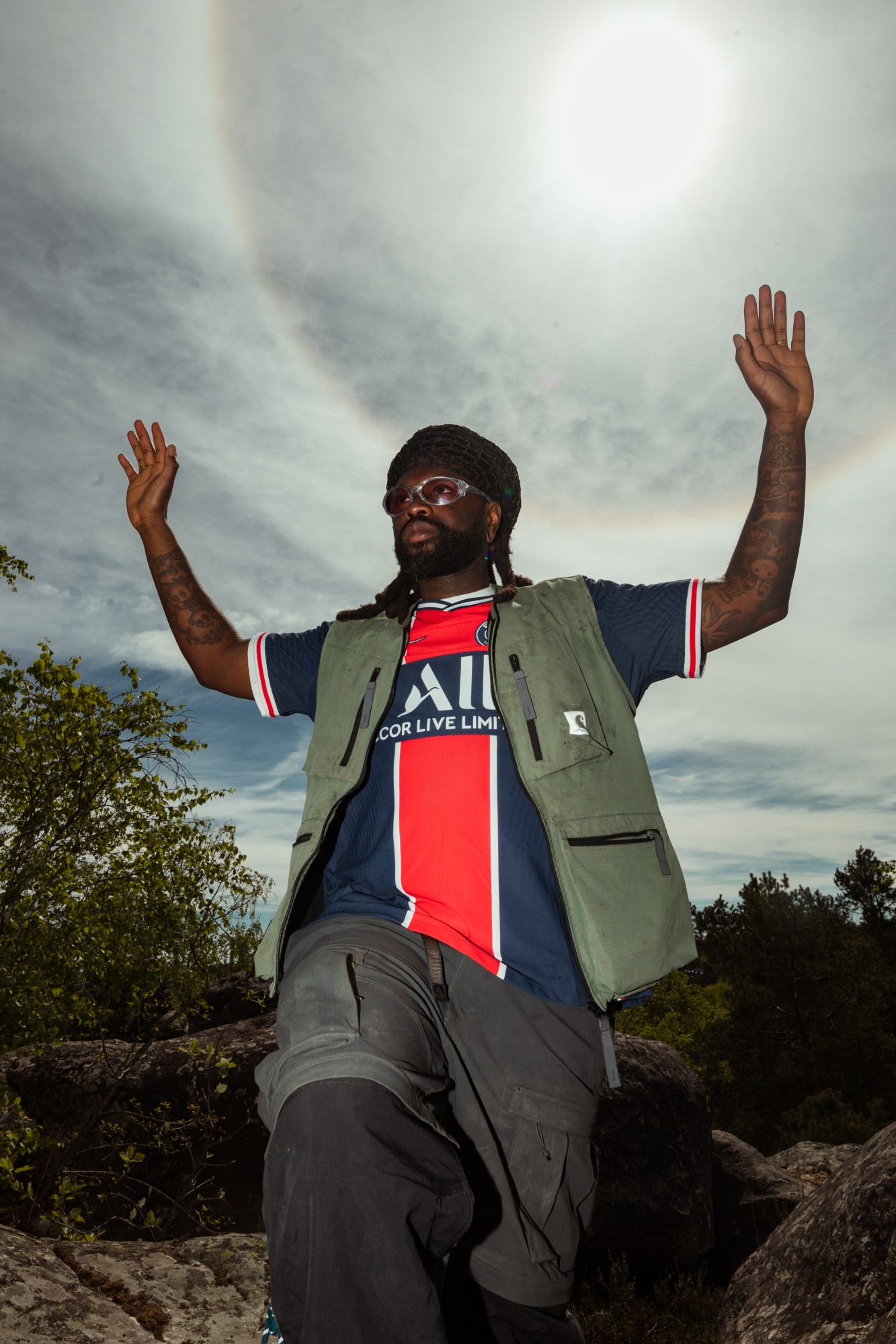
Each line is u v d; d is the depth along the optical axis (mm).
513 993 1526
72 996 9047
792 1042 36969
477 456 2037
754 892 39031
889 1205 3092
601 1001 1503
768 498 1803
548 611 1778
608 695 1719
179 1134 8141
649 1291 7625
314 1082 1158
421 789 1625
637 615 1793
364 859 1634
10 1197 7297
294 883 1628
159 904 9047
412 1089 1202
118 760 8703
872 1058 34656
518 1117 1490
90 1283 3467
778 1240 3578
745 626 1782
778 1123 34656
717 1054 38188
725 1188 8969
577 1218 1564
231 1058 8906
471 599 1874
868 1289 2906
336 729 1746
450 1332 1500
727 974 40156
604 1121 7926
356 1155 1098
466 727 1662
